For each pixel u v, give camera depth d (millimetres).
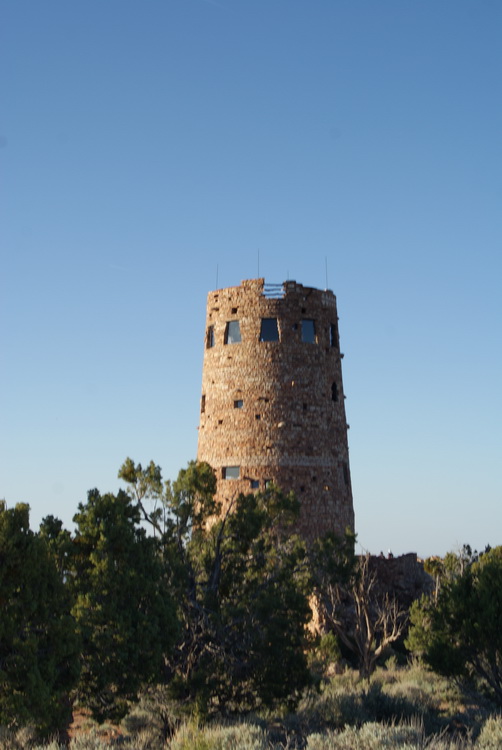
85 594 34094
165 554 41375
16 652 28469
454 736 30156
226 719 36156
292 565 43406
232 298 69000
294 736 29688
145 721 37875
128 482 44000
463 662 41312
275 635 38938
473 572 47469
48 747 26688
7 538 29375
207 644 39312
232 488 65312
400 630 55375
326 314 69750
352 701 37625
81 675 32969
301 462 65375
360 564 55688
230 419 66750
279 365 66875
